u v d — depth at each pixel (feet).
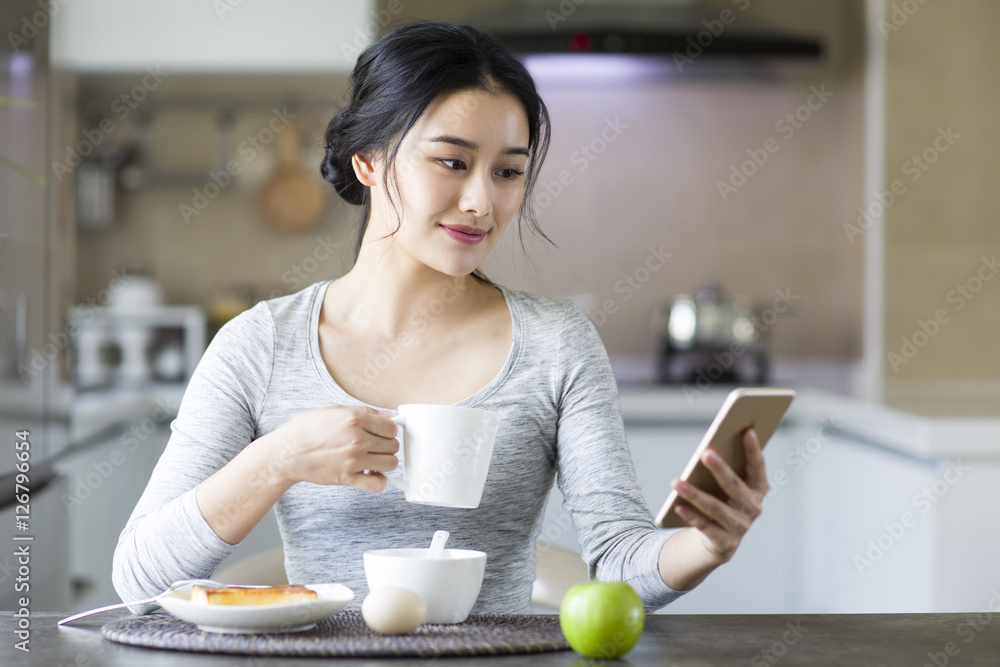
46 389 7.47
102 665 3.02
